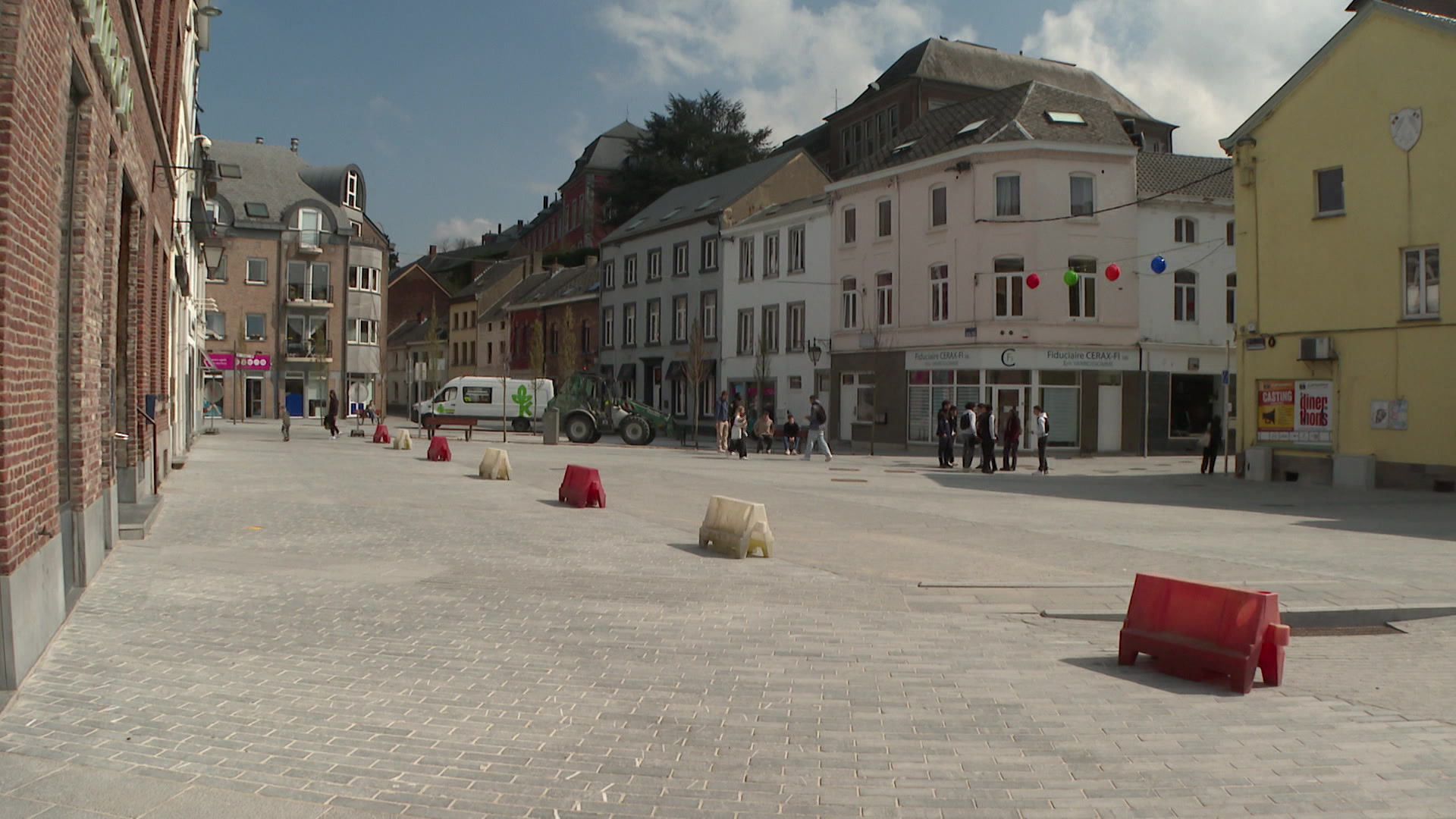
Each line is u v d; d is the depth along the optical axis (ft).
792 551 41.09
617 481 70.79
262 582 30.55
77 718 17.95
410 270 347.15
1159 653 23.75
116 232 35.24
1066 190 121.60
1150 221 124.88
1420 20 73.92
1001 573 36.37
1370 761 17.79
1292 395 82.79
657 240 190.60
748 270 164.76
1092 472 96.63
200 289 137.08
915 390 130.72
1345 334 78.89
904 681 22.48
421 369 290.76
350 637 24.47
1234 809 15.51
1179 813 15.34
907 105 207.00
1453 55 72.18
